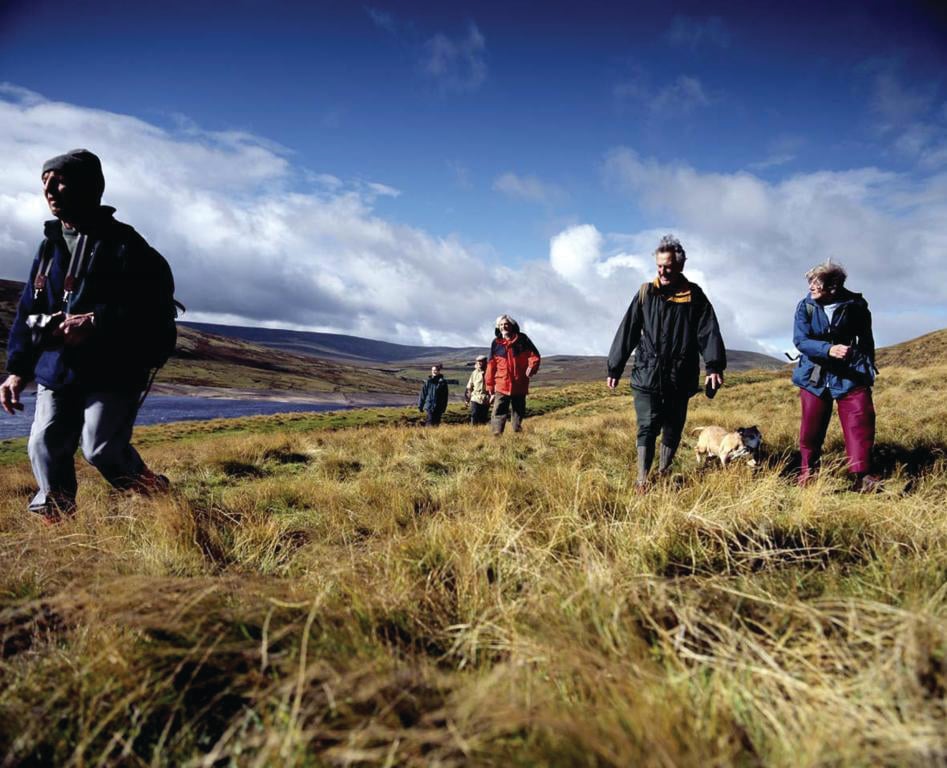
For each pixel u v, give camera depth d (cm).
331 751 123
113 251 311
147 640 174
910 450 587
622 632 175
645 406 468
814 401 460
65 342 297
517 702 141
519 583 237
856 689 141
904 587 207
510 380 877
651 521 301
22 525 322
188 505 329
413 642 186
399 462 700
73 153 298
